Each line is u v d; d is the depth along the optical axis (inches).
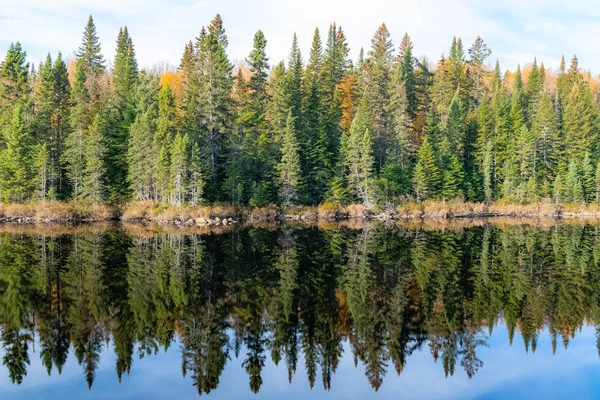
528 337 607.8
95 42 3425.2
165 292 802.2
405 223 2162.9
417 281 914.7
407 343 584.7
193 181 2140.7
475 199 2733.8
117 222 2071.9
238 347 566.6
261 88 2738.7
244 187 2327.8
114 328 621.0
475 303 760.3
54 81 2401.6
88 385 462.6
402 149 2618.1
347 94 3206.2
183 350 556.1
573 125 2967.5
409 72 3348.9
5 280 868.0
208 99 2324.1
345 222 2187.5
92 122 2412.6
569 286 877.2
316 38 3250.5
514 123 3002.0
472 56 3831.2
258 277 938.7
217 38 2603.3
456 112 2908.5
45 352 542.9
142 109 2378.2
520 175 2834.6
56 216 2082.9
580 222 2265.0
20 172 2126.0
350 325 647.1
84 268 987.3
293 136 2292.1
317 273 986.7
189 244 1390.3
